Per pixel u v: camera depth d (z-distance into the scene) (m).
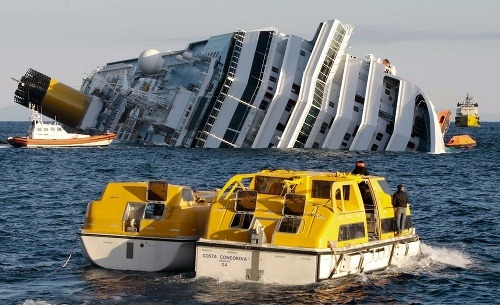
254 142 183.00
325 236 42.53
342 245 43.75
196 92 189.12
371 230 47.66
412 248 50.56
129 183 47.50
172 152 177.12
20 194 95.00
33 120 197.12
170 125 192.12
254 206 44.19
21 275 47.00
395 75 189.12
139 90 195.00
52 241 58.97
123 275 45.53
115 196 47.16
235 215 44.22
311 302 40.50
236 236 43.56
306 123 184.62
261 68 182.25
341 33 182.75
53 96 199.75
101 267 46.88
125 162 153.62
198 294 41.53
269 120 181.62
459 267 50.47
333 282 43.75
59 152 180.50
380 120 188.62
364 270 45.72
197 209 46.78
